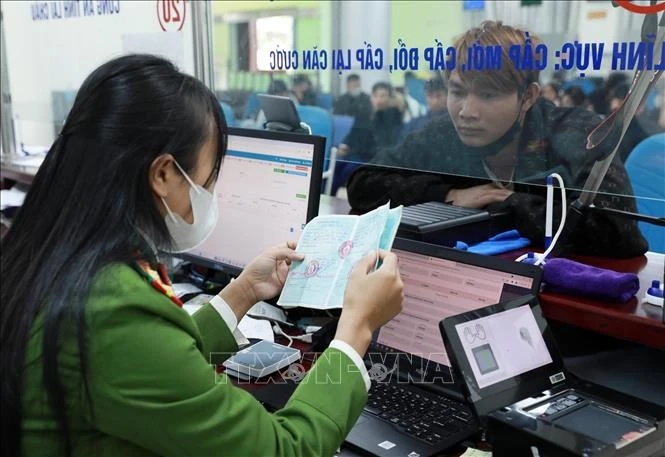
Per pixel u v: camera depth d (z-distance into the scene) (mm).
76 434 771
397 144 2025
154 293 770
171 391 742
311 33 2146
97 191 774
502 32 1681
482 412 901
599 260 1381
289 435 812
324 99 2266
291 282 1156
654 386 1158
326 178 2150
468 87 1741
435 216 1454
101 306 735
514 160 1641
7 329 765
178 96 802
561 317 1151
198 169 838
